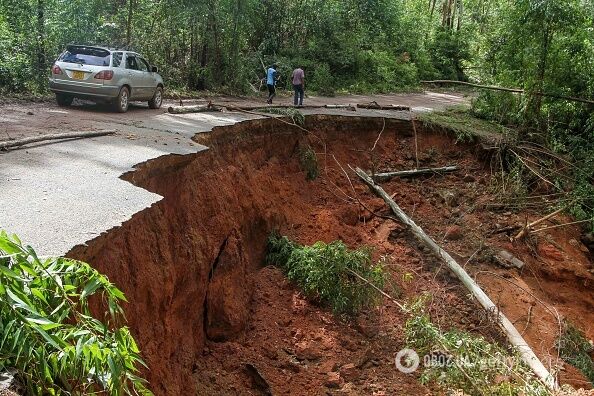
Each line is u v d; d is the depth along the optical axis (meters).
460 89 37.72
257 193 13.00
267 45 27.70
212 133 12.48
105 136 10.91
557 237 15.35
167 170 9.37
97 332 3.56
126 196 7.07
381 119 18.23
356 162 17.39
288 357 9.75
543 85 19.03
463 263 13.86
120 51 15.30
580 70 18.80
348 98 25.83
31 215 6.06
